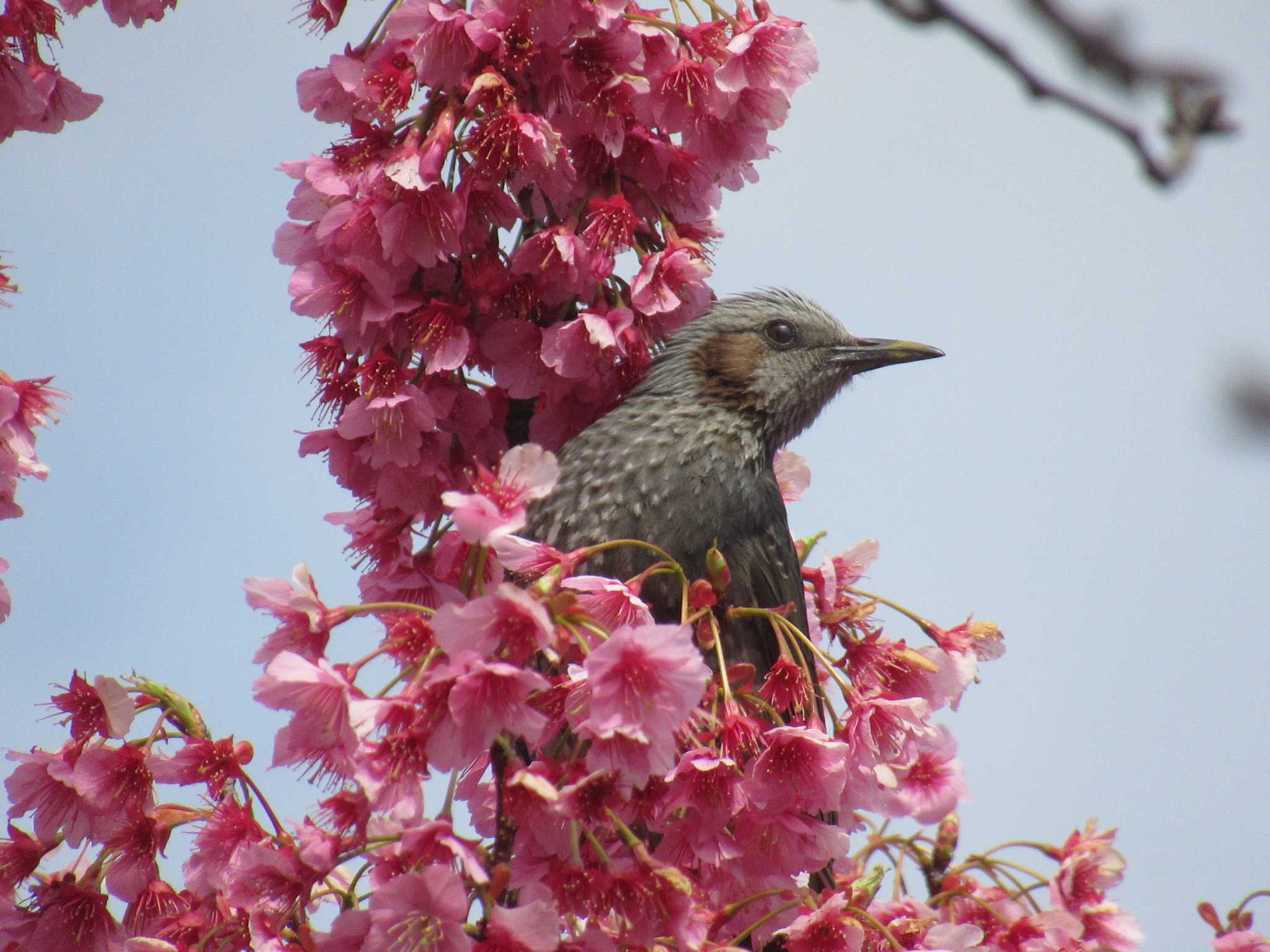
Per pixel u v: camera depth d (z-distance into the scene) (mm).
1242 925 11250
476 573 7812
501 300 9617
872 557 10672
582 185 9672
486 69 8852
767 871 8297
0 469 9406
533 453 7441
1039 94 4625
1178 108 4617
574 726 7418
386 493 9570
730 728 8016
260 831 8148
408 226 9031
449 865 7098
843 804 8453
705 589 8133
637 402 12047
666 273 9562
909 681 9375
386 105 9070
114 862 8359
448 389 9594
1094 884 10641
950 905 10398
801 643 9117
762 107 9578
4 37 9781
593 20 9023
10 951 8375
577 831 7402
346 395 9664
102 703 8383
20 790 8461
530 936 6844
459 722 6938
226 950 8031
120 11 10266
